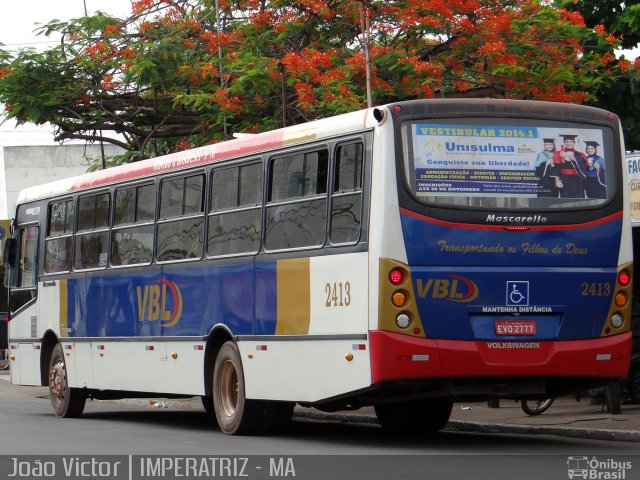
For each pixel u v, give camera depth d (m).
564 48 24.78
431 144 13.59
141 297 18.61
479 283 13.59
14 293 22.95
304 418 20.47
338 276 14.07
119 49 26.27
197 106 25.12
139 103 26.97
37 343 22.00
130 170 19.22
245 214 16.08
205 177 17.12
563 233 13.95
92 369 20.09
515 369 13.66
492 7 25.23
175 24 26.28
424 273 13.43
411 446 14.62
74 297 20.73
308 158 14.85
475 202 13.65
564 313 13.94
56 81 26.48
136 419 20.58
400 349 13.33
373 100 23.62
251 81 23.89
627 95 26.25
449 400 15.59
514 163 13.84
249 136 16.23
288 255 15.05
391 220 13.40
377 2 24.67
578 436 15.53
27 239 22.62
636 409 17.98
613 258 14.23
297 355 14.80
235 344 16.27
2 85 26.12
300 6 25.03
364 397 14.99
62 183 21.55
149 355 18.34
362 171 13.81
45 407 24.19
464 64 25.11
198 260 17.11
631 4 26.94
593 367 14.03
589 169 14.18
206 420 20.25
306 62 23.17
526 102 14.02
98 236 20.05
